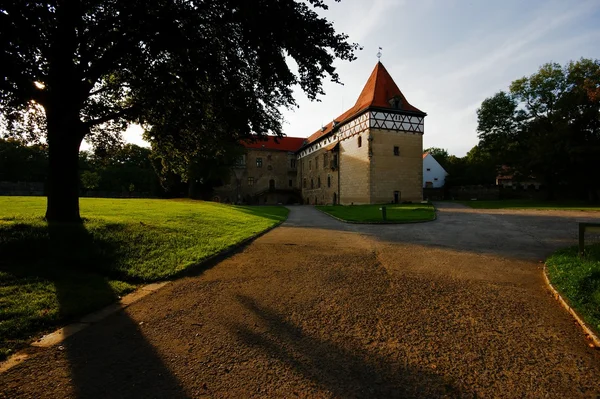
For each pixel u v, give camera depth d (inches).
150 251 298.7
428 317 169.6
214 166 1375.5
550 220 617.6
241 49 390.9
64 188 342.3
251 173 2197.3
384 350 134.4
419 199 1332.4
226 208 842.8
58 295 187.6
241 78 417.4
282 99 458.0
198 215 562.6
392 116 1306.6
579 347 137.6
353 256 321.7
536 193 1547.7
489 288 219.0
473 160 2054.6
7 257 238.2
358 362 124.8
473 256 320.5
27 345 137.2
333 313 174.9
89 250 272.5
